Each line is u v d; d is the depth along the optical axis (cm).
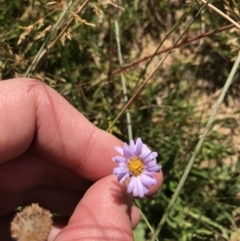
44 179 16
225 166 21
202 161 21
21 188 15
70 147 15
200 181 20
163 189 20
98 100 21
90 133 15
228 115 22
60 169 16
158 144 21
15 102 14
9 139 14
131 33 22
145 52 22
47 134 15
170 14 22
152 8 22
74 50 21
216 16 21
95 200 14
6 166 15
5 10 20
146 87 21
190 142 21
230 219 20
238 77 22
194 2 15
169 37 22
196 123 21
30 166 15
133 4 22
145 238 20
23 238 16
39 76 19
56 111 14
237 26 15
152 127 21
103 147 15
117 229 13
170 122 21
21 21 20
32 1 19
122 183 14
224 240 20
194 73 22
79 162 15
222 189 21
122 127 21
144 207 20
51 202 16
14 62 19
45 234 16
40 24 15
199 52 22
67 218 16
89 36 21
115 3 21
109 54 21
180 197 20
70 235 13
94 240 13
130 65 19
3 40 20
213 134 21
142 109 21
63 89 20
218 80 22
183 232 20
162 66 22
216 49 22
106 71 21
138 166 13
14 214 16
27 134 14
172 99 21
